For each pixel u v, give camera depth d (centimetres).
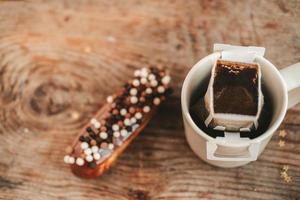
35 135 49
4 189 47
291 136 47
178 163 47
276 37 51
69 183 47
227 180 47
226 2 52
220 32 51
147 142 48
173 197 46
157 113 49
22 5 53
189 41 51
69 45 52
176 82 50
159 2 53
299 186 46
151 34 52
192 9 52
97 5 53
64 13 53
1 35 53
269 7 52
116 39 52
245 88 39
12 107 50
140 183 47
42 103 50
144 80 47
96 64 51
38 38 52
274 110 40
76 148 45
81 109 50
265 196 46
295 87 39
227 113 38
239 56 40
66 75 51
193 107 43
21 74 51
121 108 46
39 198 47
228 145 37
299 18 51
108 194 47
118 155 47
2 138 49
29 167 48
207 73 42
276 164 47
